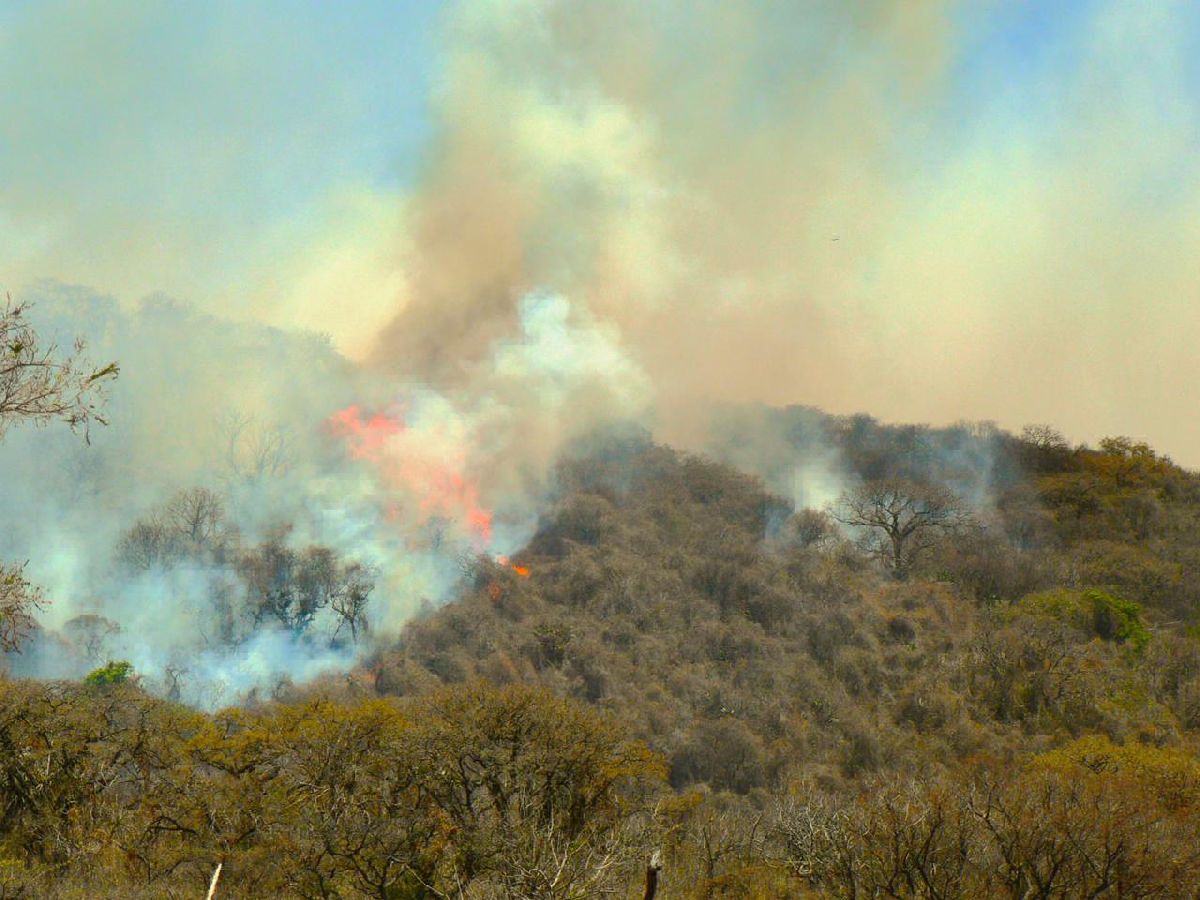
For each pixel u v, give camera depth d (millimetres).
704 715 105812
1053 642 118625
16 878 41500
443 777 50594
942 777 70250
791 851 52875
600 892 36094
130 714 54406
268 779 49125
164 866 44750
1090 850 46250
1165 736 101000
